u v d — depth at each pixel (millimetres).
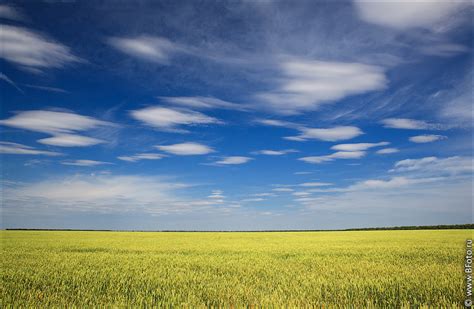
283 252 19703
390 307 7266
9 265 13500
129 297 8164
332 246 24094
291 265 13664
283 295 8078
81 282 10023
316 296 8195
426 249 20219
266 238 38094
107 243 27672
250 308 6930
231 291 8570
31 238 34938
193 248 22750
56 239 33219
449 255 16844
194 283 9859
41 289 9195
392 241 28719
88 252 19469
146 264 14086
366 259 15695
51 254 18016
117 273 11539
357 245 24641
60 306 7270
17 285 9453
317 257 16797
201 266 13570
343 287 9094
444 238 32219
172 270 12445
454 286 8891
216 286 9312
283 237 40469
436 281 9523
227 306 7180
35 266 13281
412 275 10570
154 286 9523
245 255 18125
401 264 13688
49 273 11367
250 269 12602
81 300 7836
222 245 25891
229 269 12734
